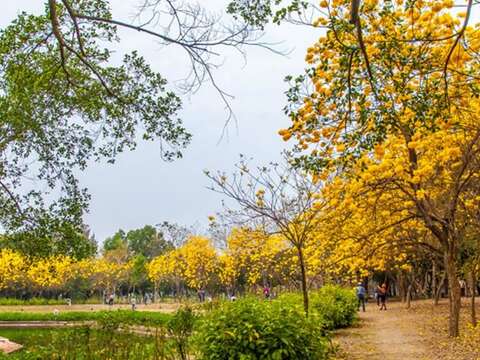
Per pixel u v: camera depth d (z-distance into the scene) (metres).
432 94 5.18
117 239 60.50
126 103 8.24
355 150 5.37
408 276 25.47
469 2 4.31
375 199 9.79
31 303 40.31
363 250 11.69
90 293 50.88
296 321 6.28
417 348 9.80
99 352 6.30
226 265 29.19
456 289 10.41
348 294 15.27
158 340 7.25
